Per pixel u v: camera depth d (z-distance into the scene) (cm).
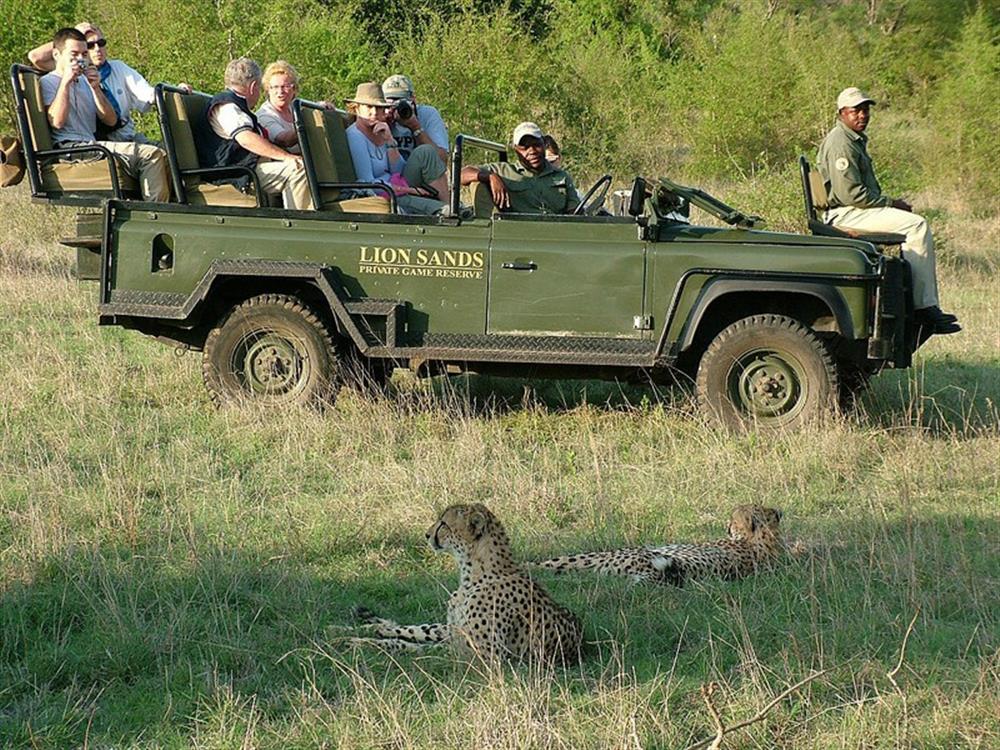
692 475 1067
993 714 646
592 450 1120
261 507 973
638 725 630
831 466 1099
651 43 4756
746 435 1176
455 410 1233
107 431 1146
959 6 4200
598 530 942
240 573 828
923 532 927
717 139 3350
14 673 698
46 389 1275
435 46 3084
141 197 1254
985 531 956
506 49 3136
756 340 1181
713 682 630
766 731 634
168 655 720
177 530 914
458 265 1176
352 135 1289
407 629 748
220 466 1068
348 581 847
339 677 693
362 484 1035
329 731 636
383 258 1180
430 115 1501
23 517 914
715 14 4156
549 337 1177
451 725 635
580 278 1169
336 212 1190
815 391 1178
